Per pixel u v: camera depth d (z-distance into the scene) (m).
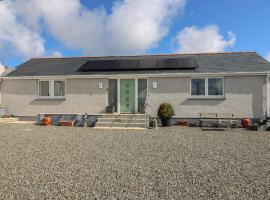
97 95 15.98
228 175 5.49
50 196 4.38
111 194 4.46
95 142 9.53
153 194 4.46
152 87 15.51
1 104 16.84
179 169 5.96
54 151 7.94
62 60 19.77
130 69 16.23
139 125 13.96
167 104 14.72
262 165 6.29
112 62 17.53
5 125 14.88
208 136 10.96
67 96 16.20
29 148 8.41
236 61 16.48
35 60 20.36
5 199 4.25
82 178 5.31
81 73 16.25
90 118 15.74
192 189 4.68
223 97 14.91
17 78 16.47
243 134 11.59
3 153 7.65
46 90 16.56
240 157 7.12
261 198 4.27
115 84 16.11
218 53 18.81
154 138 10.44
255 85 14.63
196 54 19.12
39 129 13.35
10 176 5.44
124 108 16.03
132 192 4.55
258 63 15.75
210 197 4.32
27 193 4.50
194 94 15.29
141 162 6.60
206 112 15.02
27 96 16.61
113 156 7.27
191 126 14.77
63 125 15.24
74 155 7.39
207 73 14.77
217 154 7.50
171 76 15.17
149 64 16.58
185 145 8.91
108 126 14.21
